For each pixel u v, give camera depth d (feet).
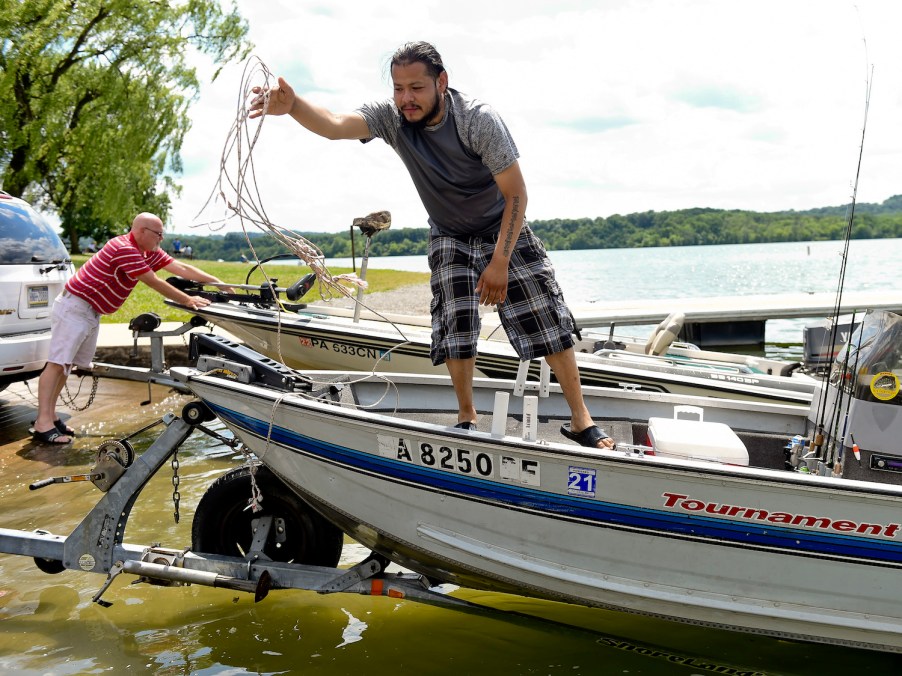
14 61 63.87
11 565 14.11
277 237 10.93
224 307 25.04
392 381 14.94
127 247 19.57
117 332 34.60
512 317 11.56
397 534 11.39
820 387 13.12
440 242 11.45
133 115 69.87
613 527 10.21
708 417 14.93
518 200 10.33
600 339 25.89
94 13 65.51
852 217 11.75
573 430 12.02
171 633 11.72
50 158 70.18
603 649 11.44
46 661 10.88
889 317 10.98
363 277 17.01
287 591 13.08
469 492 10.70
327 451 11.35
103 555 12.14
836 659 11.41
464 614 12.43
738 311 38.83
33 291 21.72
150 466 12.16
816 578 9.84
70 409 24.76
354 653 11.21
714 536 9.93
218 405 11.96
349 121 10.52
